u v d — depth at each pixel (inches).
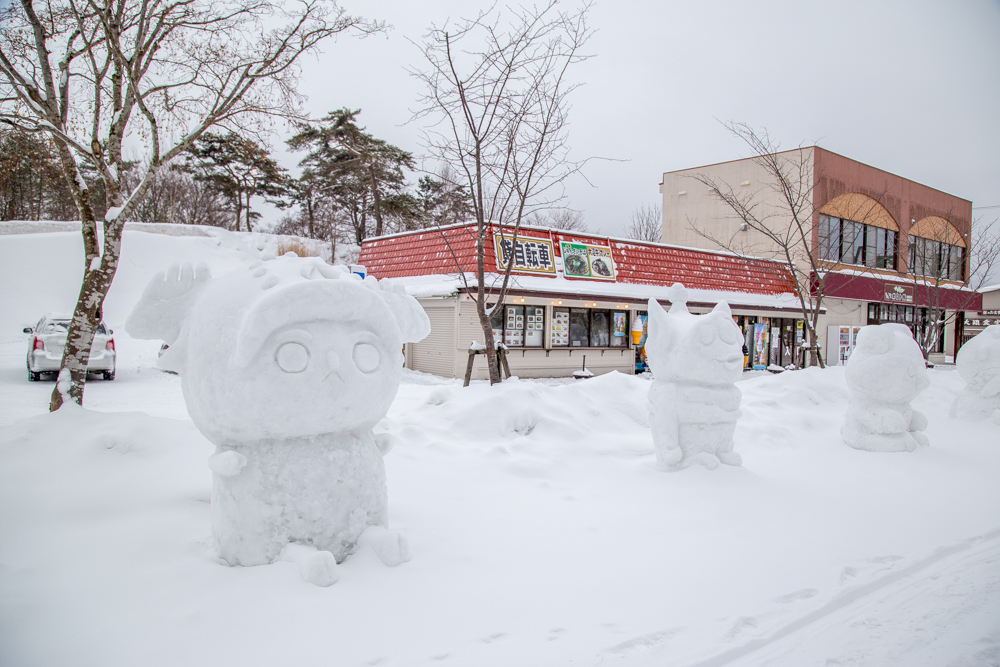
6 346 819.4
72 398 255.3
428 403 331.3
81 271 1160.2
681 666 116.7
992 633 134.6
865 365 306.8
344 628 123.8
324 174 1407.5
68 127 305.3
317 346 140.2
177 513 175.2
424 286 692.1
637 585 150.6
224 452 141.4
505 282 382.3
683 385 250.5
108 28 270.5
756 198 1008.9
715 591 149.0
